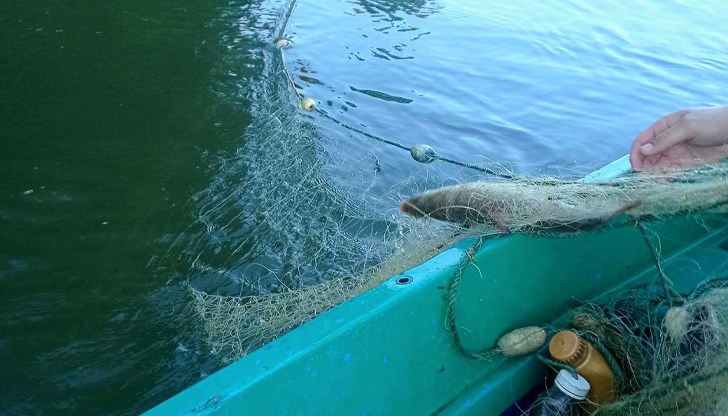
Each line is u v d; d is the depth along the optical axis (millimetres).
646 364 626
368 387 587
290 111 1731
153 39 2084
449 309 626
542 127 1713
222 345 992
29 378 958
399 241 1027
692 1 2705
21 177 1395
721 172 608
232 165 1479
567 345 620
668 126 655
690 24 2449
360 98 1826
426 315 614
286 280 1148
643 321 665
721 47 2236
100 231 1263
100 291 1123
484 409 655
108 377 964
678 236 840
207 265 1193
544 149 1615
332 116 1723
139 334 1037
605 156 1590
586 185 673
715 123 627
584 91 1908
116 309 1089
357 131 1651
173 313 1082
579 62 2105
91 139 1551
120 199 1357
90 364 983
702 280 776
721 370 562
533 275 695
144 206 1341
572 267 729
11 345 1010
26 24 2113
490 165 1521
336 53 2100
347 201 1361
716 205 598
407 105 1798
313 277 1153
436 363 635
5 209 1296
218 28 2213
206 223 1296
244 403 504
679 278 788
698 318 618
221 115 1688
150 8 2301
